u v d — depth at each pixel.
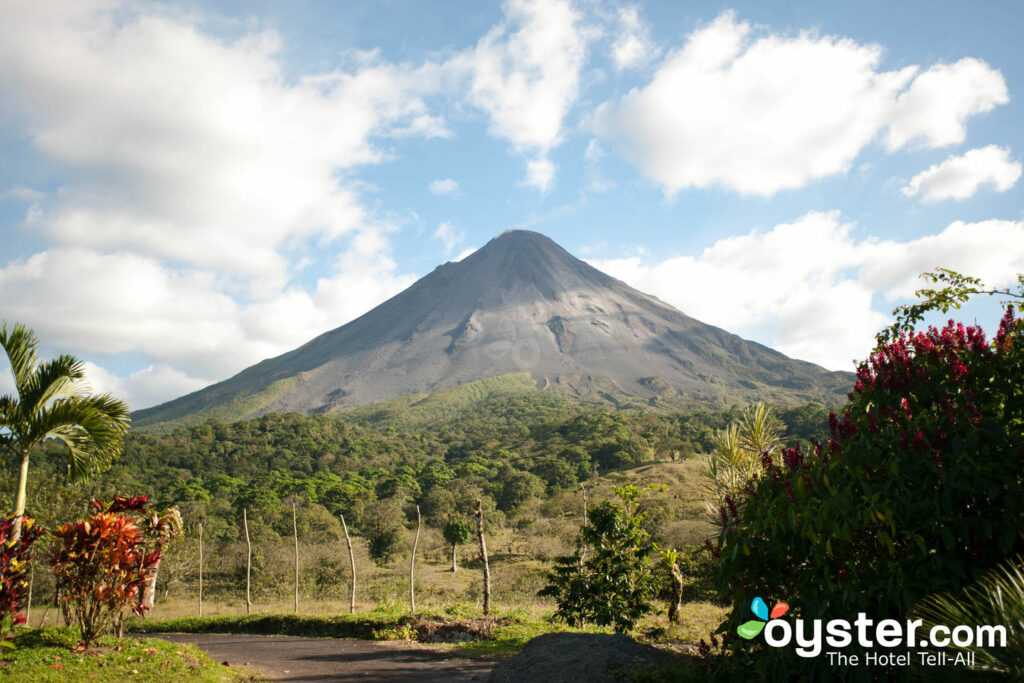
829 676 4.33
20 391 10.63
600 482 58.50
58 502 19.81
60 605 9.62
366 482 80.19
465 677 8.04
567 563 11.88
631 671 5.85
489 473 75.94
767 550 4.73
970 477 4.14
